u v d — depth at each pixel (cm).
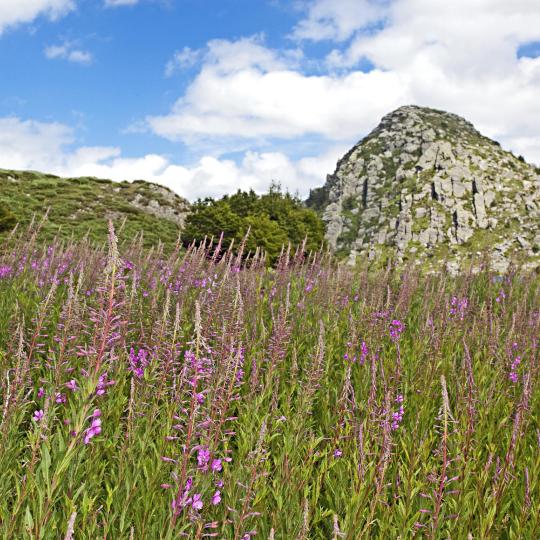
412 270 891
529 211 13438
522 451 420
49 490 270
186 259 777
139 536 300
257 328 620
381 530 328
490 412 491
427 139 17375
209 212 5156
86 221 4847
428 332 621
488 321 682
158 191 7056
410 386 525
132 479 339
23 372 365
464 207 13775
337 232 15612
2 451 325
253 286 733
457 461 381
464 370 462
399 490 354
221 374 356
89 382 296
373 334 616
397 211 14762
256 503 337
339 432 427
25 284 770
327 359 577
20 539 280
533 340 618
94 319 314
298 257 945
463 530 336
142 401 407
